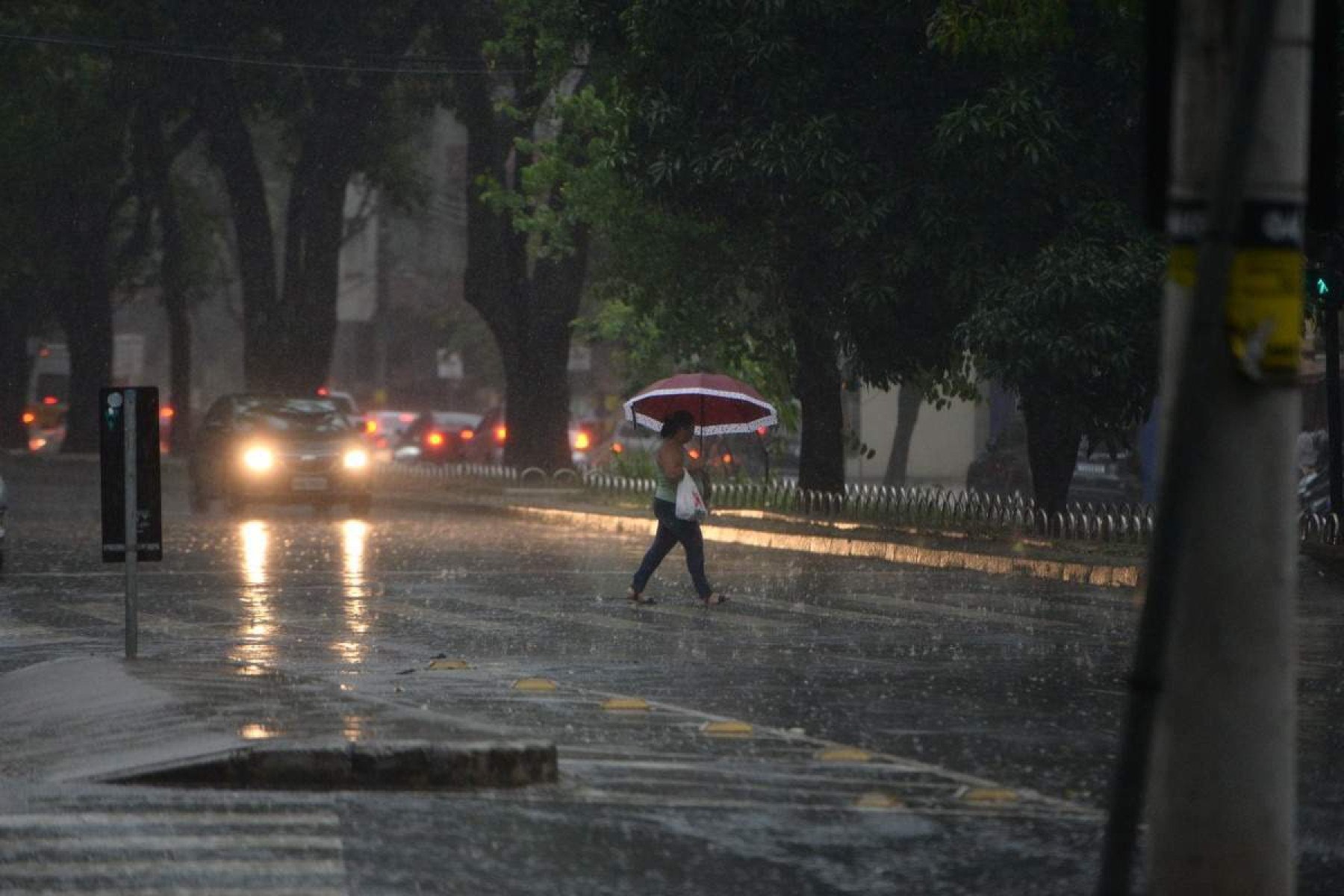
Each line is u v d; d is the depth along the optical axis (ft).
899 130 251.19
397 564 229.45
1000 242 246.47
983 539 245.04
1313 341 308.19
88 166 486.79
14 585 202.90
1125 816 48.08
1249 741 51.13
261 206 431.84
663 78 260.42
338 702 107.55
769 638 156.04
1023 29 200.13
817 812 84.64
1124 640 154.81
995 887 71.51
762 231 275.39
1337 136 51.83
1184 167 50.52
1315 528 217.97
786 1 245.24
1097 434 249.34
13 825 80.02
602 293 321.32
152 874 71.31
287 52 414.82
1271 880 51.39
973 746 103.71
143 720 102.94
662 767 95.91
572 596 191.72
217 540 271.08
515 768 90.58
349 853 75.25
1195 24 50.34
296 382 428.15
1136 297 230.89
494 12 398.42
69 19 409.08
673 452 183.73
